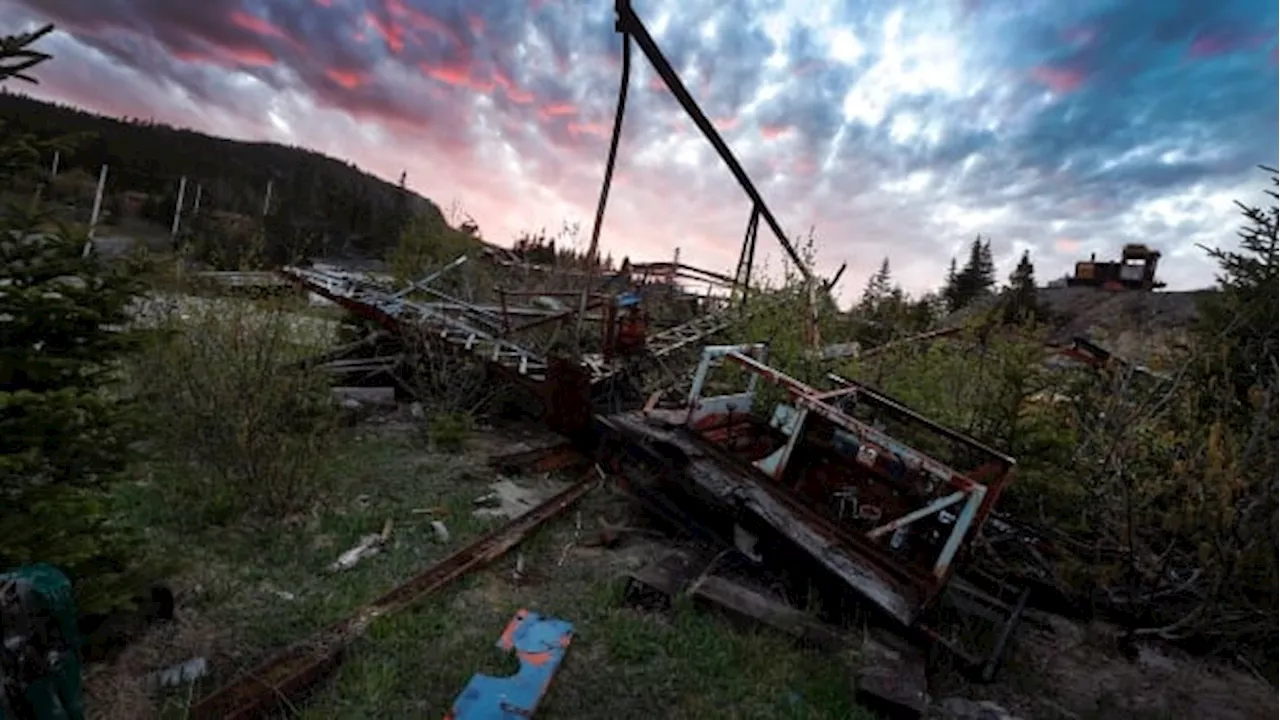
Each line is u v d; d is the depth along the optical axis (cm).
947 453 671
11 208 287
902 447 464
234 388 535
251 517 505
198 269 872
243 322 624
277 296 730
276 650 352
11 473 273
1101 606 540
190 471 537
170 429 533
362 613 380
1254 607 453
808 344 880
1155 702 424
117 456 325
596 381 801
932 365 843
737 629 428
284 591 414
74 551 280
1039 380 694
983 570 562
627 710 341
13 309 283
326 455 596
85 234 308
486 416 867
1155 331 853
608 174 563
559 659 362
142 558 372
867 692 364
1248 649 489
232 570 429
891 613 419
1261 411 475
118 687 311
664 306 1338
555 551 520
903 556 474
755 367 555
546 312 1068
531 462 702
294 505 525
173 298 589
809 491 558
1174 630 510
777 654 402
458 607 415
